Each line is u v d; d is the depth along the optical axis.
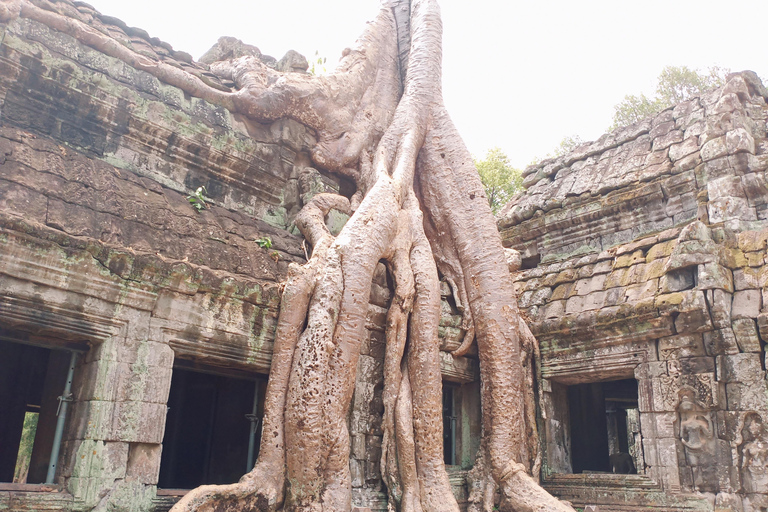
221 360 6.20
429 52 9.62
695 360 7.56
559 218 10.91
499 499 7.43
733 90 9.73
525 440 8.08
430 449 6.68
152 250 5.81
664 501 7.41
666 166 9.87
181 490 5.82
